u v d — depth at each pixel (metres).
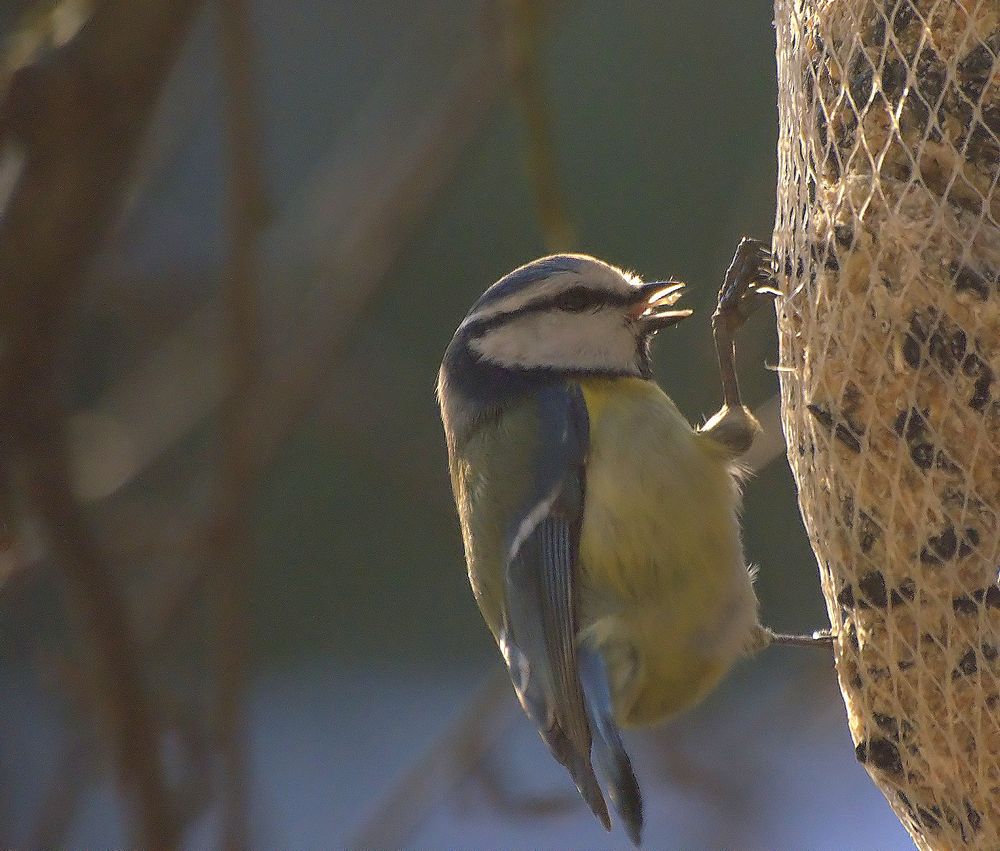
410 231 3.87
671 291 3.78
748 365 3.86
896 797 3.72
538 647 3.75
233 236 3.83
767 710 3.91
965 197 3.71
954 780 3.71
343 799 4.00
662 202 4.02
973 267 3.71
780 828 3.89
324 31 4.36
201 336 3.91
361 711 4.23
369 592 4.48
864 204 3.71
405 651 4.41
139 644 3.83
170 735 3.83
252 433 3.84
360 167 3.90
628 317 3.78
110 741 3.82
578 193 4.04
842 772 3.90
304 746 4.10
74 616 3.81
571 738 3.74
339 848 3.95
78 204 3.75
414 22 4.34
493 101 3.87
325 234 3.90
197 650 3.93
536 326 3.78
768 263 3.76
